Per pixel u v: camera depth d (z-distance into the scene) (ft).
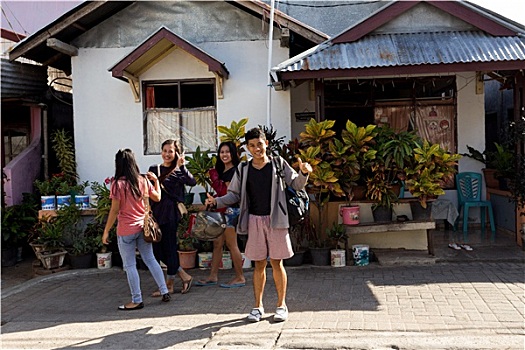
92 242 25.59
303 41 29.53
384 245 25.71
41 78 31.99
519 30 25.72
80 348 15.15
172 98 29.58
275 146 24.84
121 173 18.38
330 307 18.13
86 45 29.60
